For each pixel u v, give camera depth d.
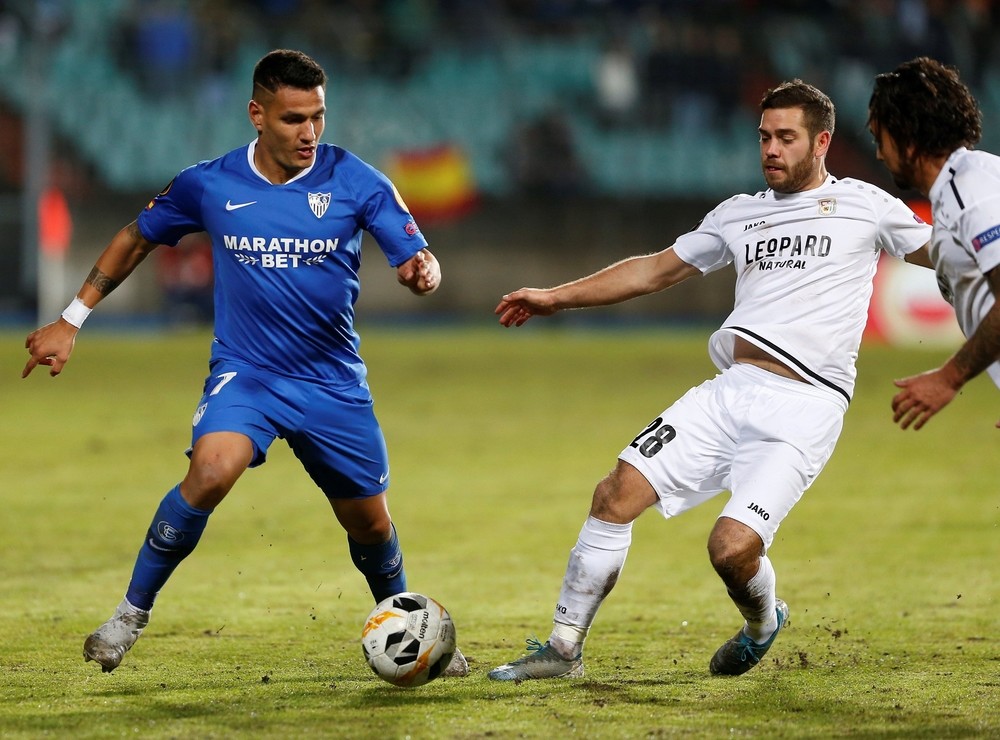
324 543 27.75
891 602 22.38
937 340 81.38
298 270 16.48
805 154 16.67
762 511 16.12
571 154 97.19
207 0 103.44
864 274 16.98
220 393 16.45
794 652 18.78
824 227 16.78
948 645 19.14
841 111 97.06
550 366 67.94
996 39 98.81
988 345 14.37
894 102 15.03
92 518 30.12
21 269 93.31
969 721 14.70
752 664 17.19
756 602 16.48
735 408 16.80
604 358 72.19
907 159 15.25
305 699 15.68
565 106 98.62
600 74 99.19
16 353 73.62
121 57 99.44
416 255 16.66
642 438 16.91
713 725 14.56
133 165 96.75
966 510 31.50
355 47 100.25
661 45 99.06
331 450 16.94
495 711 15.11
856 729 14.39
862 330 17.11
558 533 28.88
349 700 15.63
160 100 98.88
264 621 20.83
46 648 18.67
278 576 24.50
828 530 29.22
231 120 98.75
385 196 16.72
